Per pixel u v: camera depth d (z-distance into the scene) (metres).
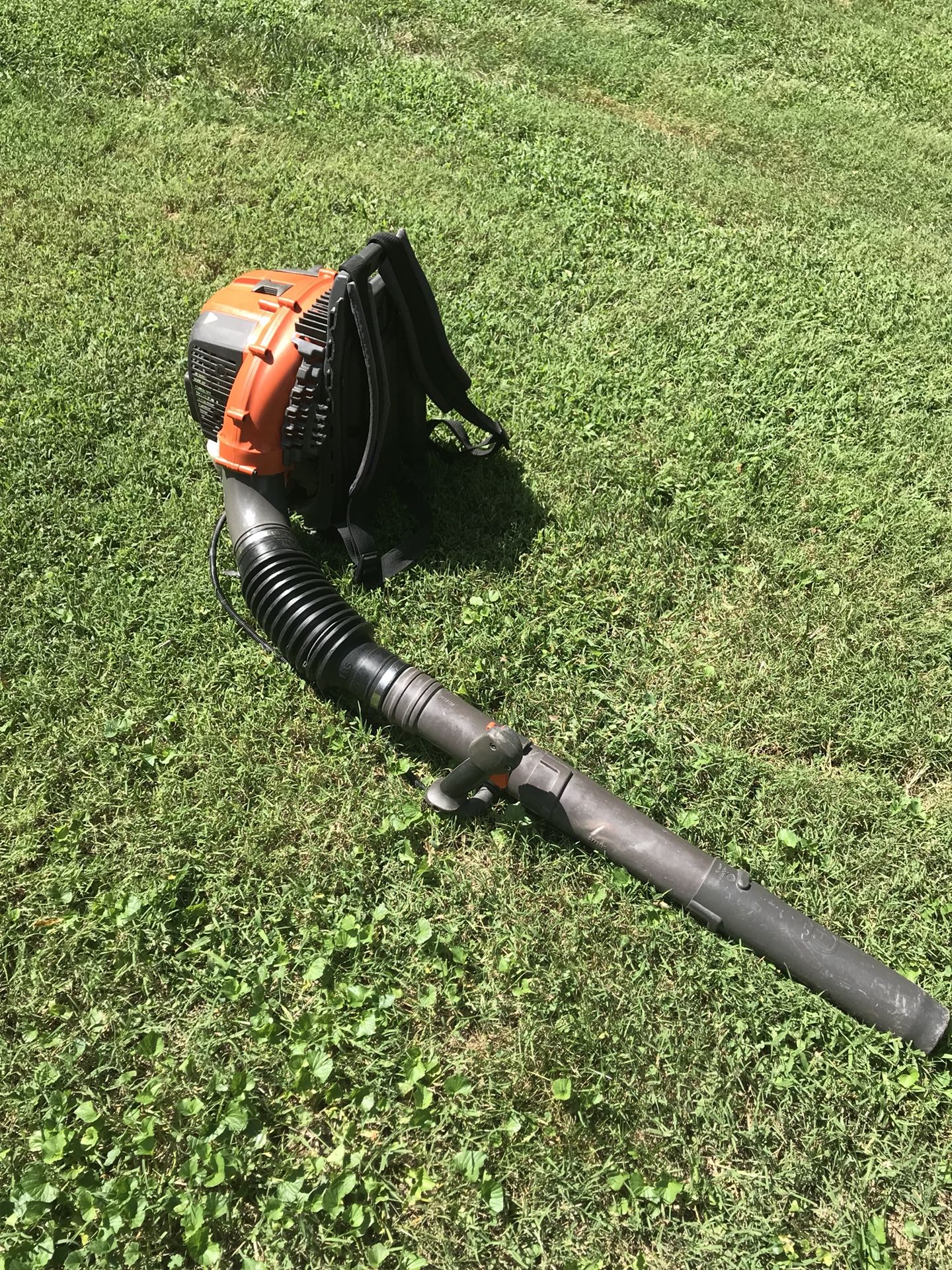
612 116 3.22
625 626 1.67
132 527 1.73
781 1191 1.15
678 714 1.55
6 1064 1.19
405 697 1.43
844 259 2.57
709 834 1.41
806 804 1.46
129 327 2.10
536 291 2.32
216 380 1.56
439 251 2.38
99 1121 1.15
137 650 1.56
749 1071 1.23
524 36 3.56
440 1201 1.13
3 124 2.68
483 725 1.39
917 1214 1.16
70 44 2.99
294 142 2.77
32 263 2.24
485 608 1.65
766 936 1.27
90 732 1.47
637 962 1.30
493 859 1.38
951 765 1.53
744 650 1.64
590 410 2.02
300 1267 1.09
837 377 2.17
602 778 1.47
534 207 2.62
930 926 1.34
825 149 3.17
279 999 1.25
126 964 1.26
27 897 1.32
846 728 1.55
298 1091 1.18
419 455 1.79
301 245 2.34
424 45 3.44
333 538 1.72
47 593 1.62
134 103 2.87
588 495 1.85
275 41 3.16
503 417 1.98
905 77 3.72
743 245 2.58
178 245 2.34
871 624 1.67
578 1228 1.13
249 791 1.43
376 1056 1.21
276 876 1.35
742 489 1.88
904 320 2.35
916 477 1.97
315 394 1.52
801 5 4.07
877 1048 1.22
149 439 1.87
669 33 3.79
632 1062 1.22
